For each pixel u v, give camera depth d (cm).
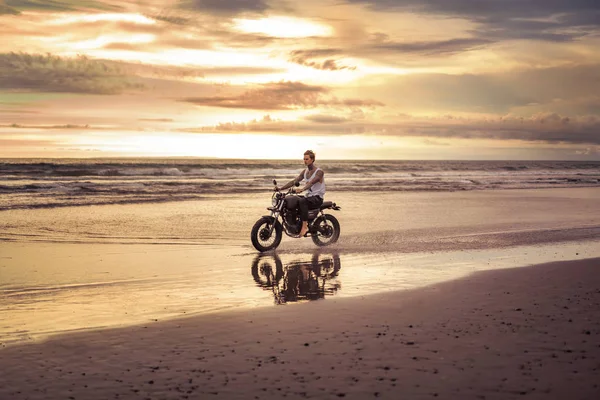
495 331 530
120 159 9644
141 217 1606
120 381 414
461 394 379
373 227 1467
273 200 1155
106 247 1114
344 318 591
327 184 3419
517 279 794
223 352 480
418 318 586
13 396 386
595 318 576
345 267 917
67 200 2055
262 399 377
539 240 1240
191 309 640
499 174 5750
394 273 859
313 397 379
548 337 508
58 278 823
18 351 487
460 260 977
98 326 568
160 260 981
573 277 805
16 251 1058
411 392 384
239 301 681
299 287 762
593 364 434
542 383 396
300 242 1227
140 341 515
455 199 2444
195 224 1470
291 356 466
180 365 448
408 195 2636
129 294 721
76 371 436
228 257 1020
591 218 1734
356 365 441
